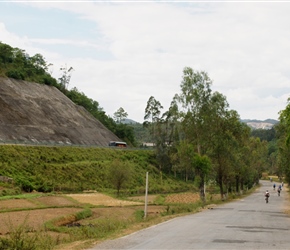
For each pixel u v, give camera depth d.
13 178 67.88
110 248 15.10
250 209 43.41
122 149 121.44
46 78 149.62
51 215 36.16
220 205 51.00
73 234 21.22
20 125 107.25
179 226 23.61
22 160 78.00
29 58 165.38
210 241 17.28
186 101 59.94
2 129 99.38
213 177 70.94
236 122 65.62
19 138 100.44
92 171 88.50
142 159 118.56
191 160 55.81
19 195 56.53
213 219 29.20
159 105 127.88
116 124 169.12
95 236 19.41
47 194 60.28
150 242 16.70
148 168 114.06
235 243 16.84
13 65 150.38
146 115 127.25
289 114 31.30
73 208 43.38
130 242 16.66
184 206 42.12
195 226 23.70
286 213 38.25
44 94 135.50
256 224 25.84
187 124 60.12
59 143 109.69
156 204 54.56
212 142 61.53
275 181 176.50
